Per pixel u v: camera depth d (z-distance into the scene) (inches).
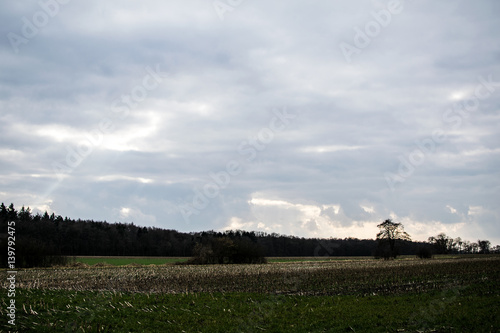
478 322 768.3
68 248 3809.1
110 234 4318.4
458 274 1556.3
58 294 1067.9
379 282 1369.3
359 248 4697.3
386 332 734.5
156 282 1391.5
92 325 764.6
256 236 4776.1
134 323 792.3
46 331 714.2
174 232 4726.9
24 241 2266.2
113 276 1603.1
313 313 880.9
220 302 998.4
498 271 1625.2
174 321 815.7
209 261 2906.0
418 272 1684.3
